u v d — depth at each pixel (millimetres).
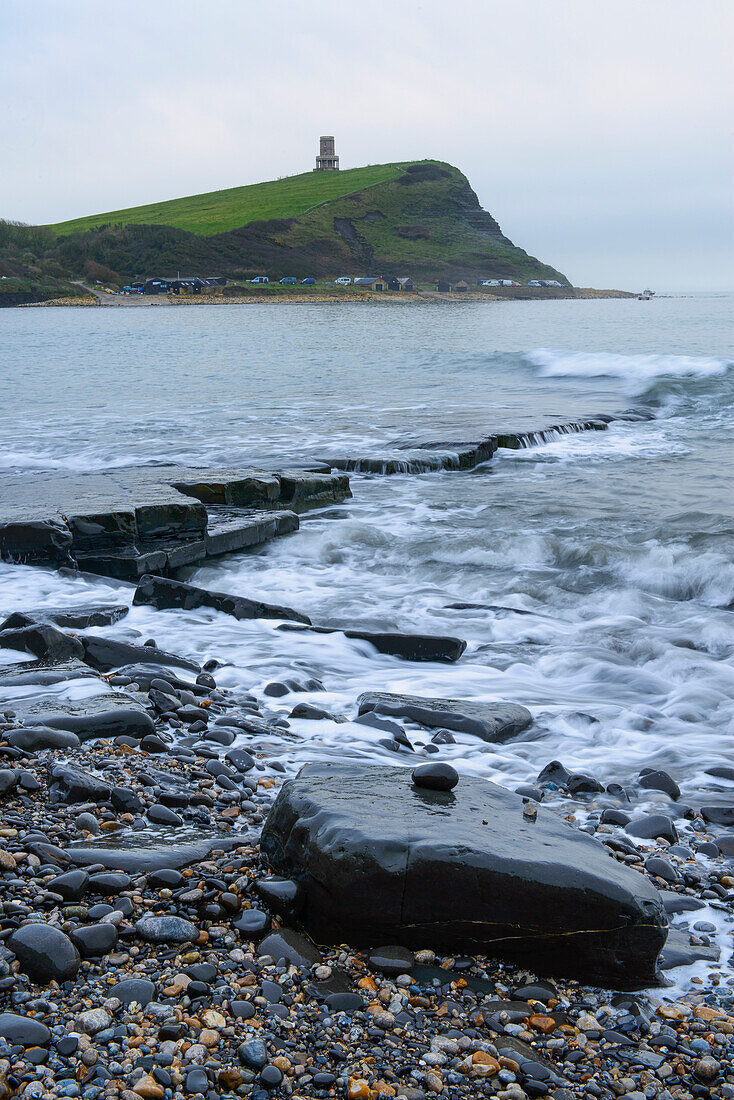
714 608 10180
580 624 9695
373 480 17156
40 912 3607
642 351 41125
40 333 71750
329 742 6121
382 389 30484
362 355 44156
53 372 38250
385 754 5918
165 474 14922
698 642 8992
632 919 3529
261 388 31266
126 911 3699
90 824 4434
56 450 19125
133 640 8820
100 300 167625
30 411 25750
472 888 3607
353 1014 3250
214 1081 2859
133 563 11055
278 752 5863
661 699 7613
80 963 3383
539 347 46219
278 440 20047
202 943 3580
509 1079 2961
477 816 4117
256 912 3764
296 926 3766
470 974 3566
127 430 21828
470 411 24359
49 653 7582
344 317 99750
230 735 5996
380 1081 2926
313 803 4094
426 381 32812
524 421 21922
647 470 17219
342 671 8195
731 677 8039
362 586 11227
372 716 6613
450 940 3643
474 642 9203
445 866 3627
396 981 3479
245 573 11758
